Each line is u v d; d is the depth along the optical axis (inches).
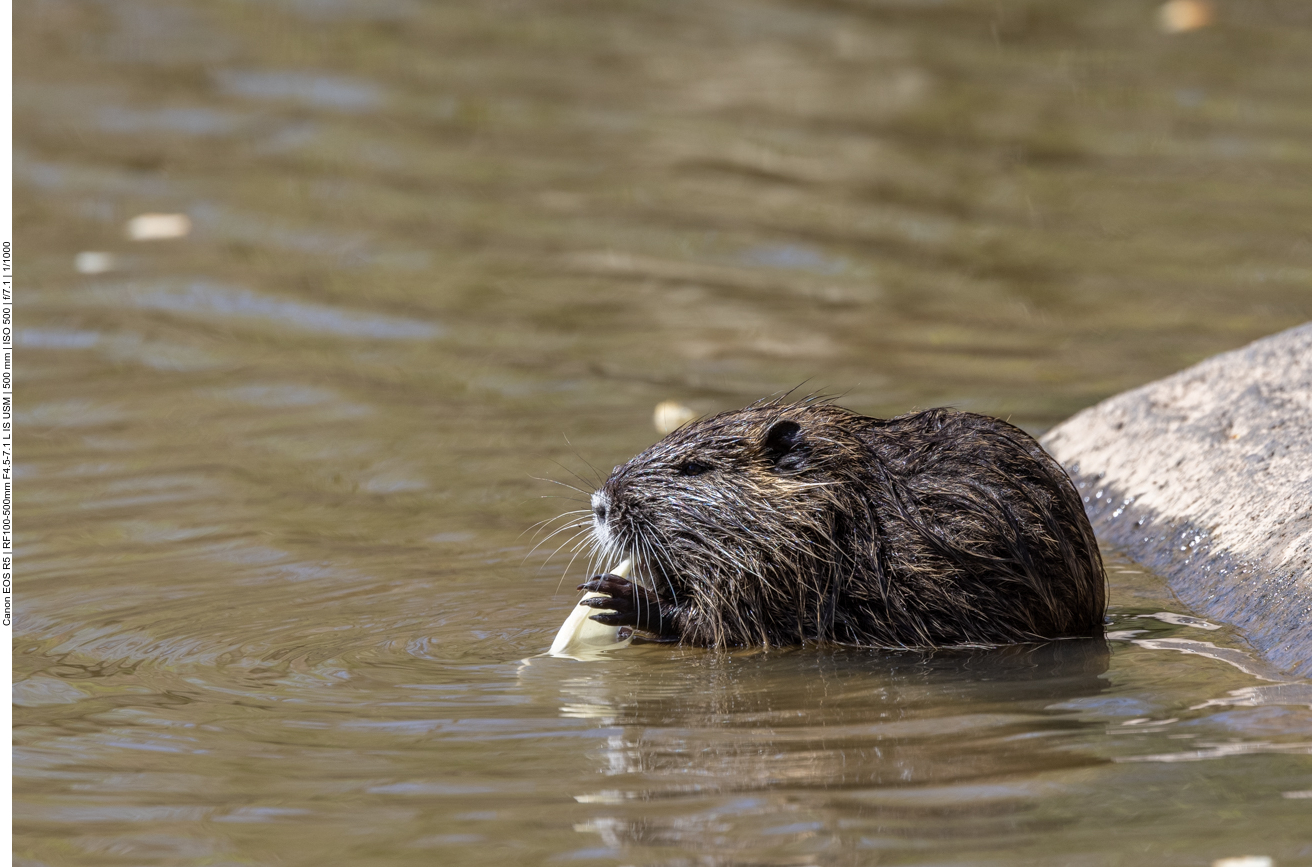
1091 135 1990.7
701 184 1844.2
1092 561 831.7
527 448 1157.1
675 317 1471.5
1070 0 2583.7
